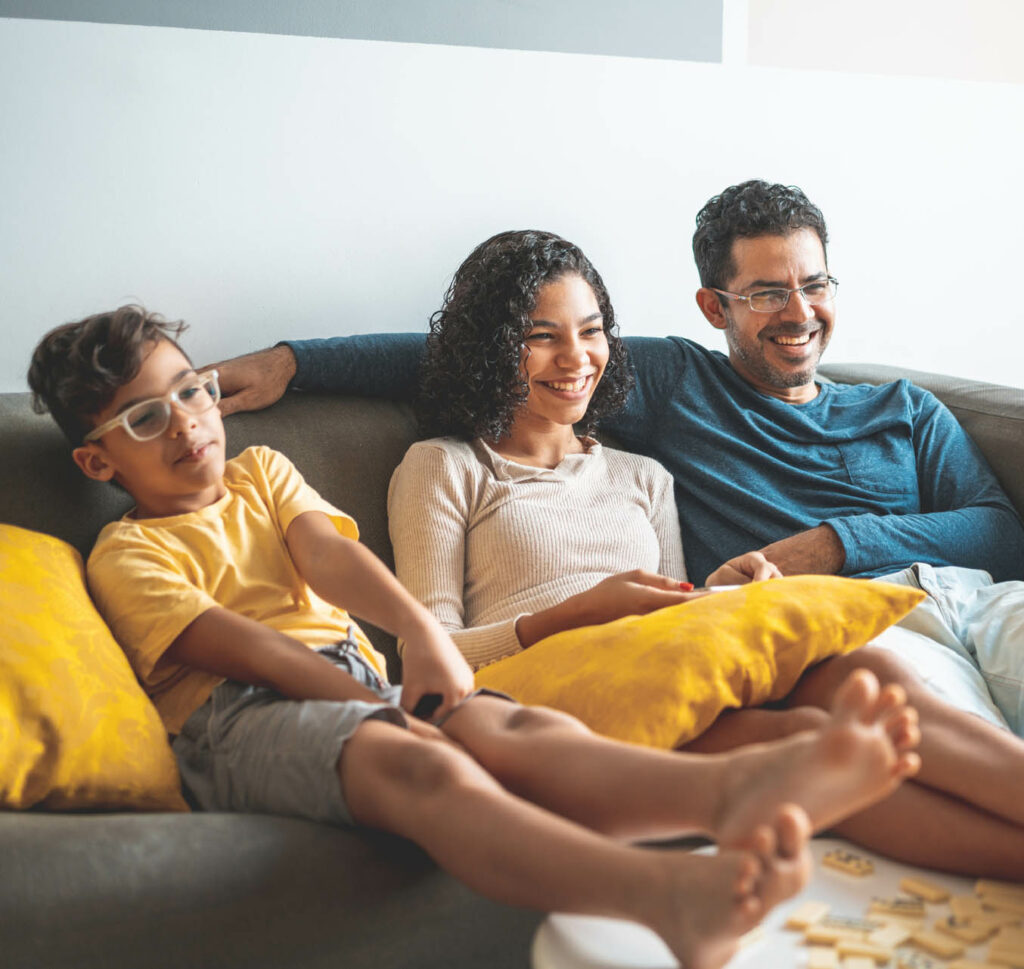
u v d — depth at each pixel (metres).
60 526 1.43
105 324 1.32
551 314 1.66
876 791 0.82
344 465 1.67
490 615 1.54
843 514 1.79
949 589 1.58
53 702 1.08
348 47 1.88
